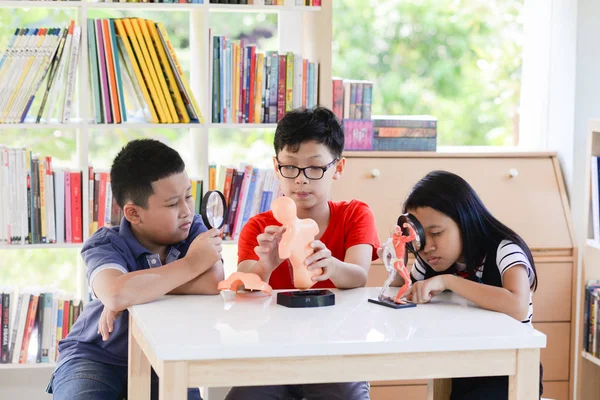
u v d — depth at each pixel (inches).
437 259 74.4
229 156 157.0
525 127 142.2
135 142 79.0
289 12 123.1
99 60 110.0
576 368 121.4
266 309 65.5
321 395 77.0
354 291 73.7
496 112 148.7
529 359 59.1
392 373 57.4
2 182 108.9
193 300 69.1
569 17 128.3
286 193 81.4
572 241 123.3
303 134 79.2
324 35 115.5
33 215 110.3
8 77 108.0
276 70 114.7
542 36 137.1
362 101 125.1
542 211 124.7
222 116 114.1
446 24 147.3
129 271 76.7
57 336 112.7
